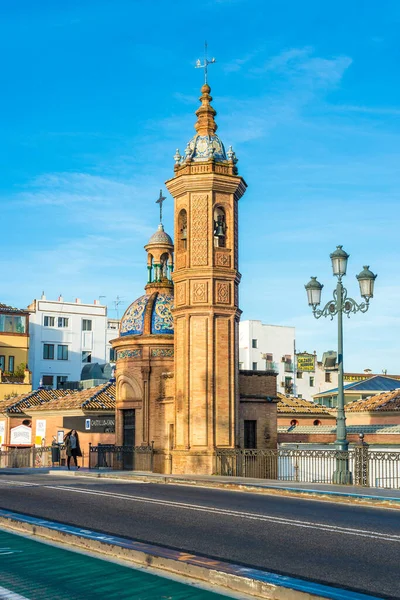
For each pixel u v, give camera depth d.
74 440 37.34
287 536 14.10
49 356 84.62
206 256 34.03
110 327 96.31
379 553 12.38
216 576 10.23
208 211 34.25
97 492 22.89
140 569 11.12
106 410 47.09
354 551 12.57
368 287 25.78
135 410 39.19
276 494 23.08
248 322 89.81
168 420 37.47
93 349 87.00
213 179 34.09
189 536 14.19
